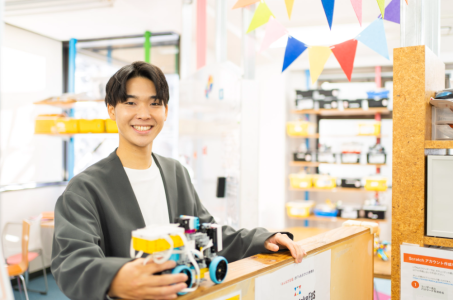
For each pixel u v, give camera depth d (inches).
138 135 40.8
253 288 32.7
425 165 46.0
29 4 120.9
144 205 42.6
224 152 87.6
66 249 30.6
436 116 48.5
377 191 177.0
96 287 25.0
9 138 146.3
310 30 144.5
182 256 26.0
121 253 37.6
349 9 123.4
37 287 142.6
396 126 46.9
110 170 40.3
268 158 199.5
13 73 147.9
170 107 129.3
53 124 135.0
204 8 109.1
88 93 133.0
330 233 48.2
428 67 46.8
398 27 135.9
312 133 193.0
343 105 182.5
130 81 39.9
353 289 49.9
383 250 135.9
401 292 46.7
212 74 92.0
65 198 36.2
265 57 183.9
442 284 43.9
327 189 184.1
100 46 171.0
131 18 137.0
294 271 37.8
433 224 44.6
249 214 81.3
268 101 200.2
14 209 144.6
